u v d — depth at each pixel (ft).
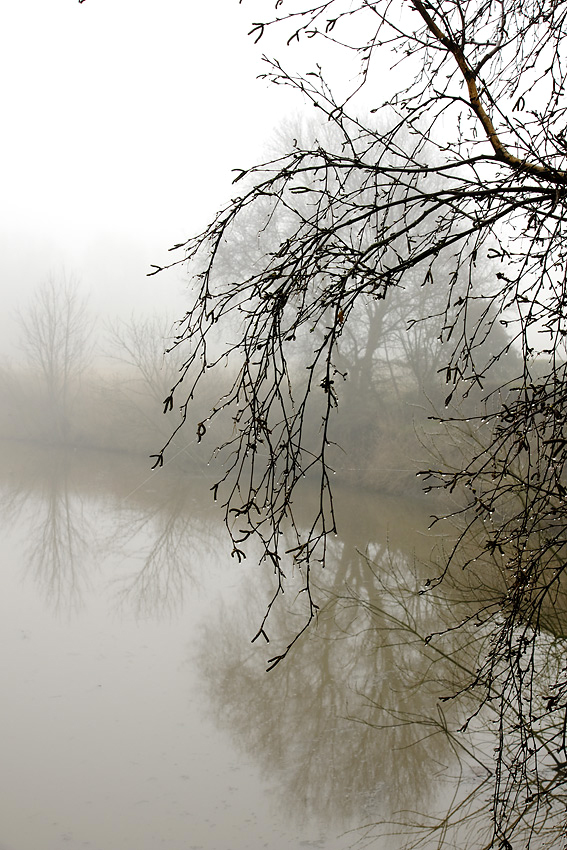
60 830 16.70
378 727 21.12
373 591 32.94
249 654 26.96
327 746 20.49
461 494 38.11
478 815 16.98
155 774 19.06
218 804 17.95
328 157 7.89
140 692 23.82
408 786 18.57
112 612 31.65
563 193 7.64
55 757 19.81
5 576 36.99
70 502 56.54
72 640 28.30
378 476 58.59
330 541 43.91
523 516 9.53
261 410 7.38
